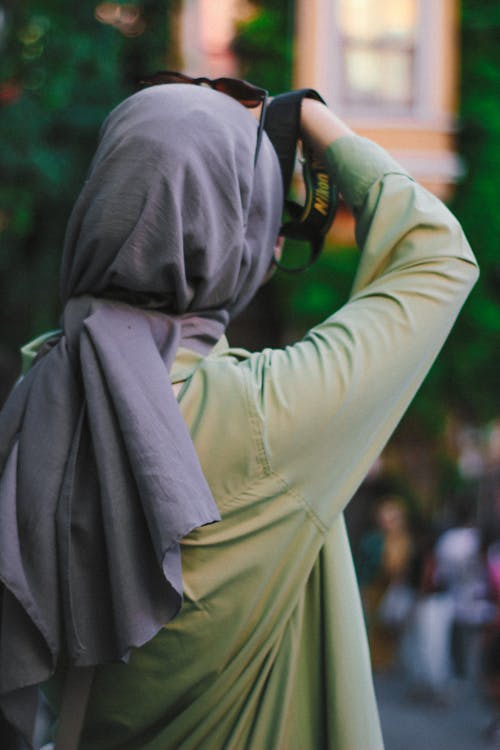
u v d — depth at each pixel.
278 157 1.97
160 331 1.76
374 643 14.87
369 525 15.53
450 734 11.34
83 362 1.68
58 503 1.65
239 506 1.69
